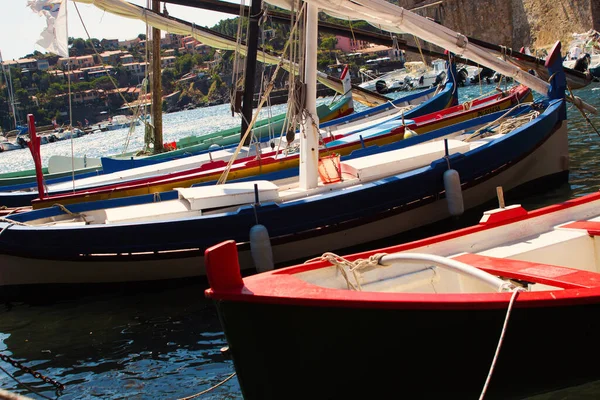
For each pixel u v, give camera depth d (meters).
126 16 17.47
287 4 12.13
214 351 8.17
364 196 10.78
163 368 7.83
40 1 11.67
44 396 7.38
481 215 12.24
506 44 74.44
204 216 10.11
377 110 20.83
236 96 14.45
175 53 149.00
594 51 47.41
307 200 10.49
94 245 9.99
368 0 10.70
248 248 10.27
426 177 11.26
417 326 5.15
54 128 93.44
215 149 18.38
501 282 5.09
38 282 10.27
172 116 104.62
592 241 6.82
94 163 19.20
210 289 5.07
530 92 17.41
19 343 8.95
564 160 13.45
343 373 5.33
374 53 108.62
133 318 9.43
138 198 12.00
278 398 5.43
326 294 4.96
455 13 77.56
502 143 12.16
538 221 7.07
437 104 19.59
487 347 5.32
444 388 5.52
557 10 68.31
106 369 7.97
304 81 11.10
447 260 5.35
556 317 5.29
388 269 6.35
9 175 19.52
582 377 5.79
